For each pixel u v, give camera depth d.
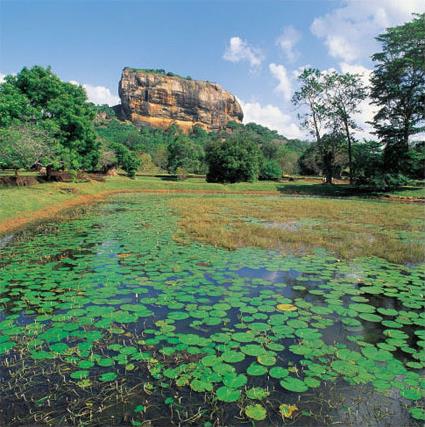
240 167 41.34
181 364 3.55
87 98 27.77
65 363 3.58
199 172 58.41
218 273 6.57
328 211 17.48
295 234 10.55
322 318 4.68
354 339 4.11
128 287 5.73
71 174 28.12
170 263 7.21
